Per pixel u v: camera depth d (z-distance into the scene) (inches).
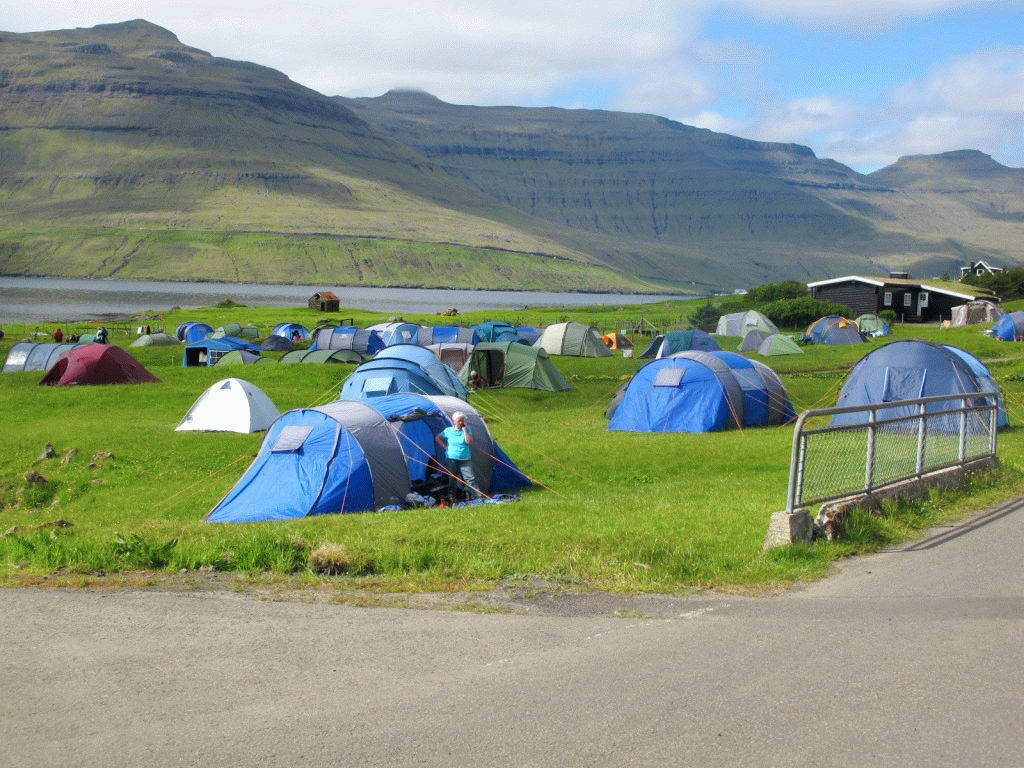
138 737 219.8
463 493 761.6
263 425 1240.2
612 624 313.1
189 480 981.8
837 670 263.7
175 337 2849.4
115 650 282.5
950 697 243.0
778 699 241.6
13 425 1262.3
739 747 213.8
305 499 719.7
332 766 205.2
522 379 1694.1
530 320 4094.5
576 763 206.1
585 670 264.4
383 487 732.0
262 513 720.3
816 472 460.4
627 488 730.2
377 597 349.4
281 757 209.5
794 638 295.4
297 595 351.6
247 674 262.1
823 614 326.3
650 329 3380.9
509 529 468.1
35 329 3289.9
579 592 359.3
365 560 398.6
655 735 220.1
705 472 861.8
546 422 1306.6
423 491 761.6
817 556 413.7
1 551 427.2
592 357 2322.8
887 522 480.7
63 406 1464.1
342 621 315.6
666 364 1168.8
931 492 551.2
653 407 1151.0
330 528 486.0
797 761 206.8
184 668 266.8
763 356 2215.8
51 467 1031.0
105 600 341.1
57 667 267.0
